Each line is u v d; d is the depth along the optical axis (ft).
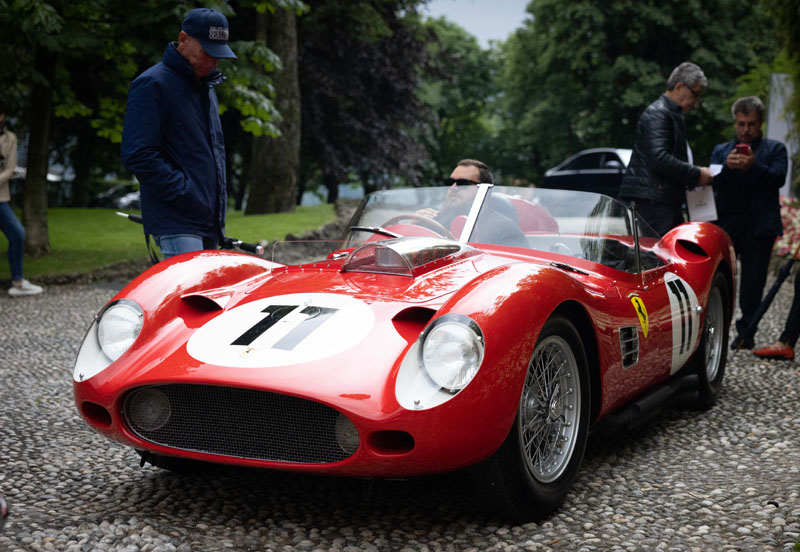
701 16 90.74
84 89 62.08
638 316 10.07
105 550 7.18
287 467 7.44
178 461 9.19
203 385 7.73
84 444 10.93
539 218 11.03
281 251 10.98
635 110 97.35
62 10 30.91
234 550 7.33
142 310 8.57
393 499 8.73
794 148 37.99
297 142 50.88
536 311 7.76
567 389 8.61
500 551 7.36
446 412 7.06
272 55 32.96
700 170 15.99
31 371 15.58
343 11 62.85
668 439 11.39
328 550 7.39
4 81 32.58
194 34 12.30
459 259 9.73
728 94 91.81
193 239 12.69
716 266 13.04
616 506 8.58
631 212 11.50
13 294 26.66
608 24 95.35
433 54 83.10
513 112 116.26
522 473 7.72
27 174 34.86
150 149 12.15
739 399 13.79
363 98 75.05
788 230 32.55
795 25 30.40
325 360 7.48
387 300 8.43
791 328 16.80
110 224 49.67
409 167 80.79
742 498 8.78
